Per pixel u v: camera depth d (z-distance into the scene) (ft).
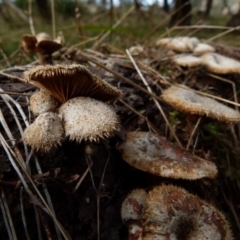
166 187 0.28
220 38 0.92
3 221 0.26
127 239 0.29
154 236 0.27
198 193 0.35
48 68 0.23
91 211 0.29
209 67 0.50
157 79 0.46
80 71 0.24
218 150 0.42
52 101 0.27
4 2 1.26
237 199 0.39
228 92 0.52
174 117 0.41
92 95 0.28
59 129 0.25
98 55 0.53
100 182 0.29
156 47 0.70
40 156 0.28
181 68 0.54
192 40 0.61
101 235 0.29
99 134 0.24
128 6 1.34
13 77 0.36
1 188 0.26
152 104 0.41
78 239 0.28
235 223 0.36
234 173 0.40
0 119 0.29
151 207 0.27
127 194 0.31
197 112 0.34
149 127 0.37
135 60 0.49
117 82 0.41
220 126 0.46
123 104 0.38
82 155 0.29
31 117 0.30
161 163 0.30
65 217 0.28
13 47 0.85
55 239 0.27
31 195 0.26
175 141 0.39
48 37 0.45
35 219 0.27
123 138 0.32
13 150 0.27
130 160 0.30
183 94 0.37
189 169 0.29
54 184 0.28
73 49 0.49
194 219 0.27
